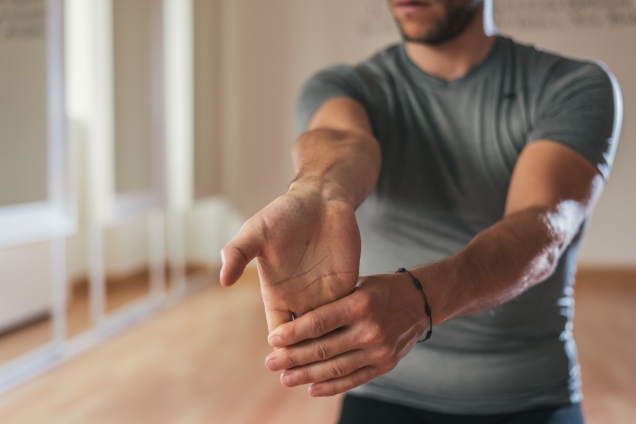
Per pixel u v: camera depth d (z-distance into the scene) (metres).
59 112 2.83
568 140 0.79
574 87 0.86
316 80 0.98
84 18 3.62
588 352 3.10
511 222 0.69
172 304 4.06
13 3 2.54
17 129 2.59
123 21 3.59
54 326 3.15
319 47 4.88
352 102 0.90
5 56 2.51
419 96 0.93
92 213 3.48
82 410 2.37
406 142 0.93
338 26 4.84
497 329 0.88
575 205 0.75
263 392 2.57
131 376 2.74
